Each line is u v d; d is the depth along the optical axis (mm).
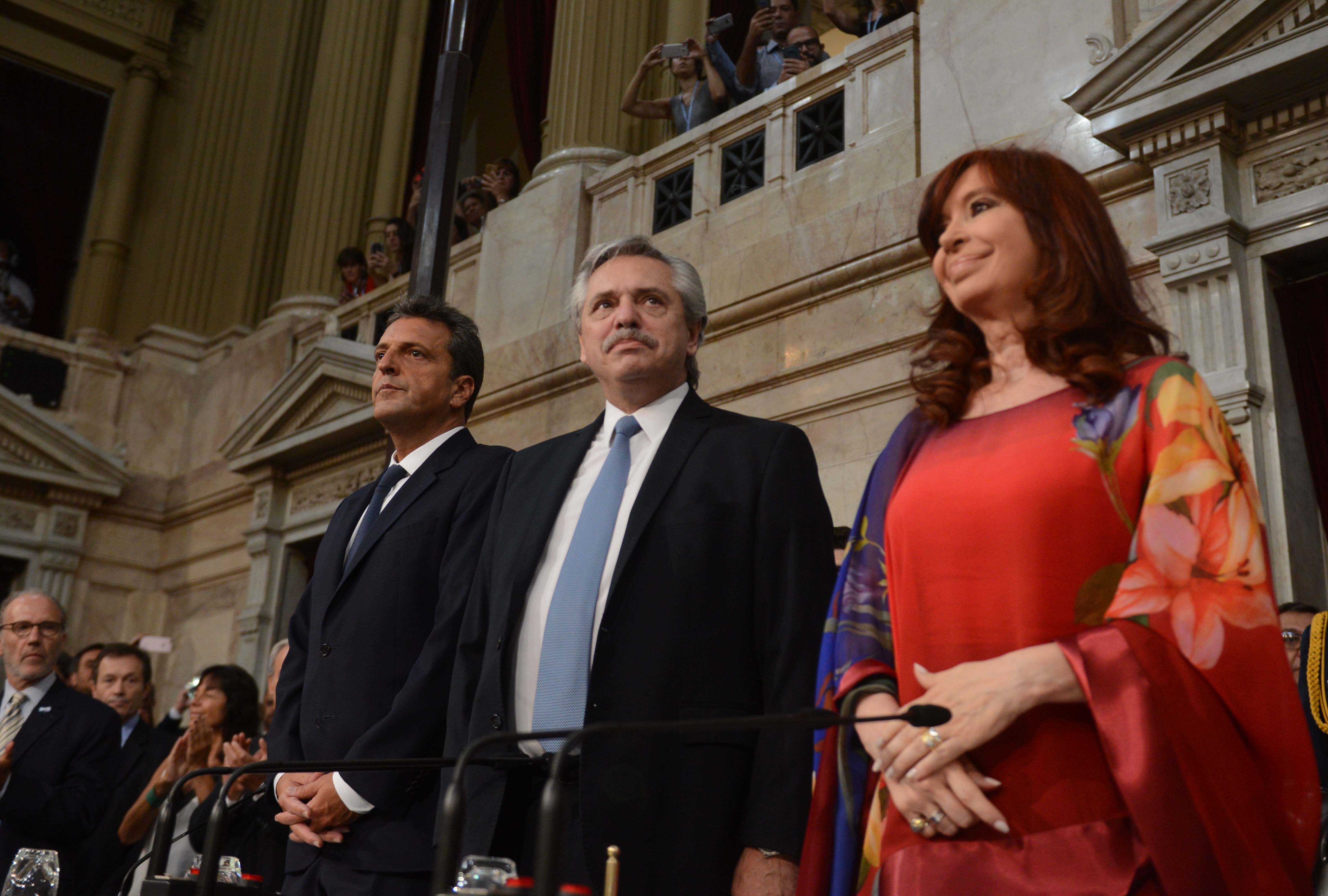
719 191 6715
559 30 8328
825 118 6262
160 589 11109
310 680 2445
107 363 11430
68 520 10789
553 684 1931
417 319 2777
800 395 5828
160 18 12656
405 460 2689
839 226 5785
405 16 11805
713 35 7152
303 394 9312
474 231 8617
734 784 1850
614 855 1300
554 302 7309
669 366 2205
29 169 11938
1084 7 5164
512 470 2322
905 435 1680
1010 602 1420
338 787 2225
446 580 2387
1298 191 4371
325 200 11164
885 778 1408
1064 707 1367
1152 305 1701
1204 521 1344
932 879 1335
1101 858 1287
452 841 1075
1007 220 1595
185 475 11188
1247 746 1299
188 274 11984
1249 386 4238
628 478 2117
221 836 1472
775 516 1998
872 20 6344
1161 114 4570
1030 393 1547
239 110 12453
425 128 11492
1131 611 1326
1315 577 4195
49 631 4164
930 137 5625
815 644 1902
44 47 12070
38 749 3951
